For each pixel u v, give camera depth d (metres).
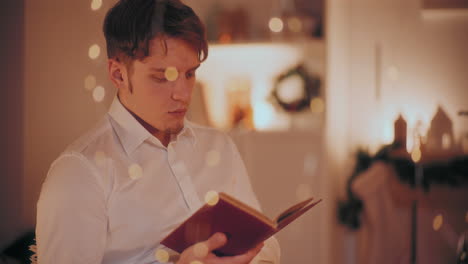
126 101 1.27
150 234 1.23
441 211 2.76
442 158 2.71
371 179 2.72
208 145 1.42
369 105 3.12
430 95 3.03
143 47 1.17
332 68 2.69
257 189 2.65
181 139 1.35
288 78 2.69
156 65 1.19
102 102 2.46
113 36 1.22
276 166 2.62
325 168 2.57
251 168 2.65
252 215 1.02
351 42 3.13
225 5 2.90
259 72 2.88
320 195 2.58
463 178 2.70
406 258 2.76
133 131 1.26
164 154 1.29
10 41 2.35
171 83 1.21
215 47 2.75
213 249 1.04
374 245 2.73
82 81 2.44
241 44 2.70
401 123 2.86
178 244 1.09
